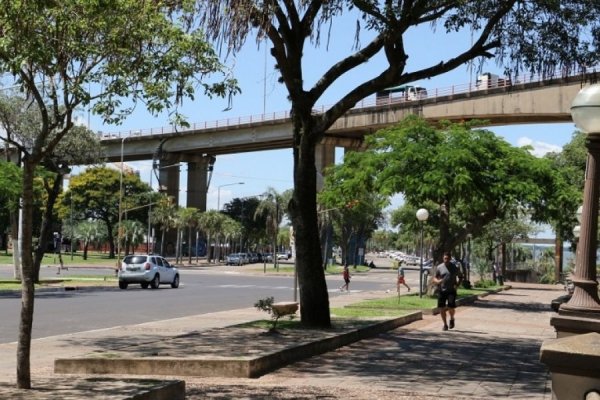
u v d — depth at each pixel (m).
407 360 12.41
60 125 8.31
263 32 11.72
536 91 50.81
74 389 7.09
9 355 12.77
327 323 15.21
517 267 79.19
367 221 92.38
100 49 8.33
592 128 7.09
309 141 14.88
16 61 7.55
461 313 25.53
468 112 54.84
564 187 31.34
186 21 10.89
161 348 11.52
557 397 4.05
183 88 9.00
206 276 56.94
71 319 19.66
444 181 28.33
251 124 74.31
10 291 30.98
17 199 34.44
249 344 12.05
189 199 93.62
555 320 7.32
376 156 31.69
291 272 67.56
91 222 94.50
